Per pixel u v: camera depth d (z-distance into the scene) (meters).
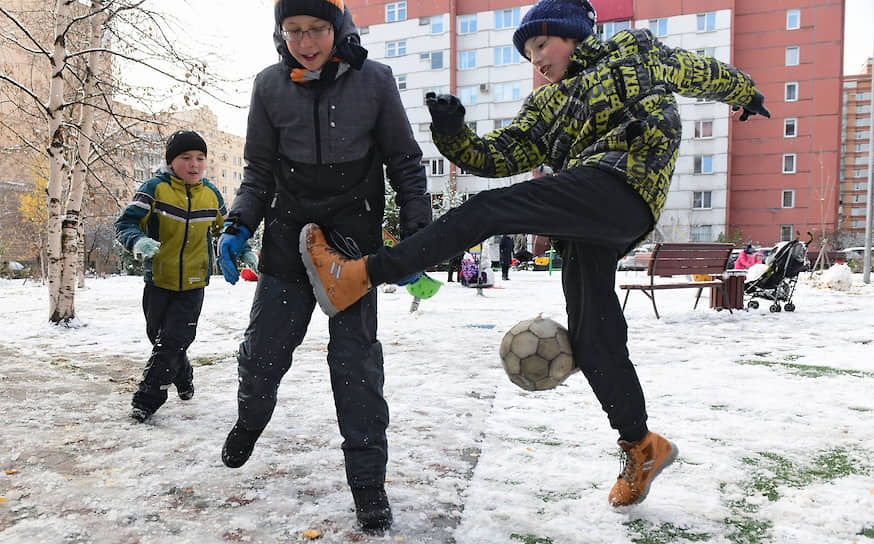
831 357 4.83
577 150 1.98
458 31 44.59
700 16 41.16
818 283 13.38
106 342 6.11
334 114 2.03
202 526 1.92
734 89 2.04
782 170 42.28
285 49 2.04
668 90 1.91
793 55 41.47
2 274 28.55
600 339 1.95
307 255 1.85
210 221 3.44
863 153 107.06
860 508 2.05
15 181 25.97
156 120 9.20
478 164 2.08
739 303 8.48
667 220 42.75
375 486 1.92
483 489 2.22
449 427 3.04
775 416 3.18
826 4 40.56
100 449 2.71
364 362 2.02
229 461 2.24
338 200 2.06
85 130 7.89
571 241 1.99
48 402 3.57
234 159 58.38
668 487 2.24
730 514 2.01
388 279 1.78
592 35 2.01
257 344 2.07
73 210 7.32
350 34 2.00
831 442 2.76
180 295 3.33
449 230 1.74
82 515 2.00
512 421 3.14
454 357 5.11
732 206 43.44
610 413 2.01
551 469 2.44
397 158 2.13
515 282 16.92
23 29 7.09
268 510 2.04
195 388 4.00
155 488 2.24
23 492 2.19
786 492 2.19
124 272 31.47
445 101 1.83
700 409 3.31
